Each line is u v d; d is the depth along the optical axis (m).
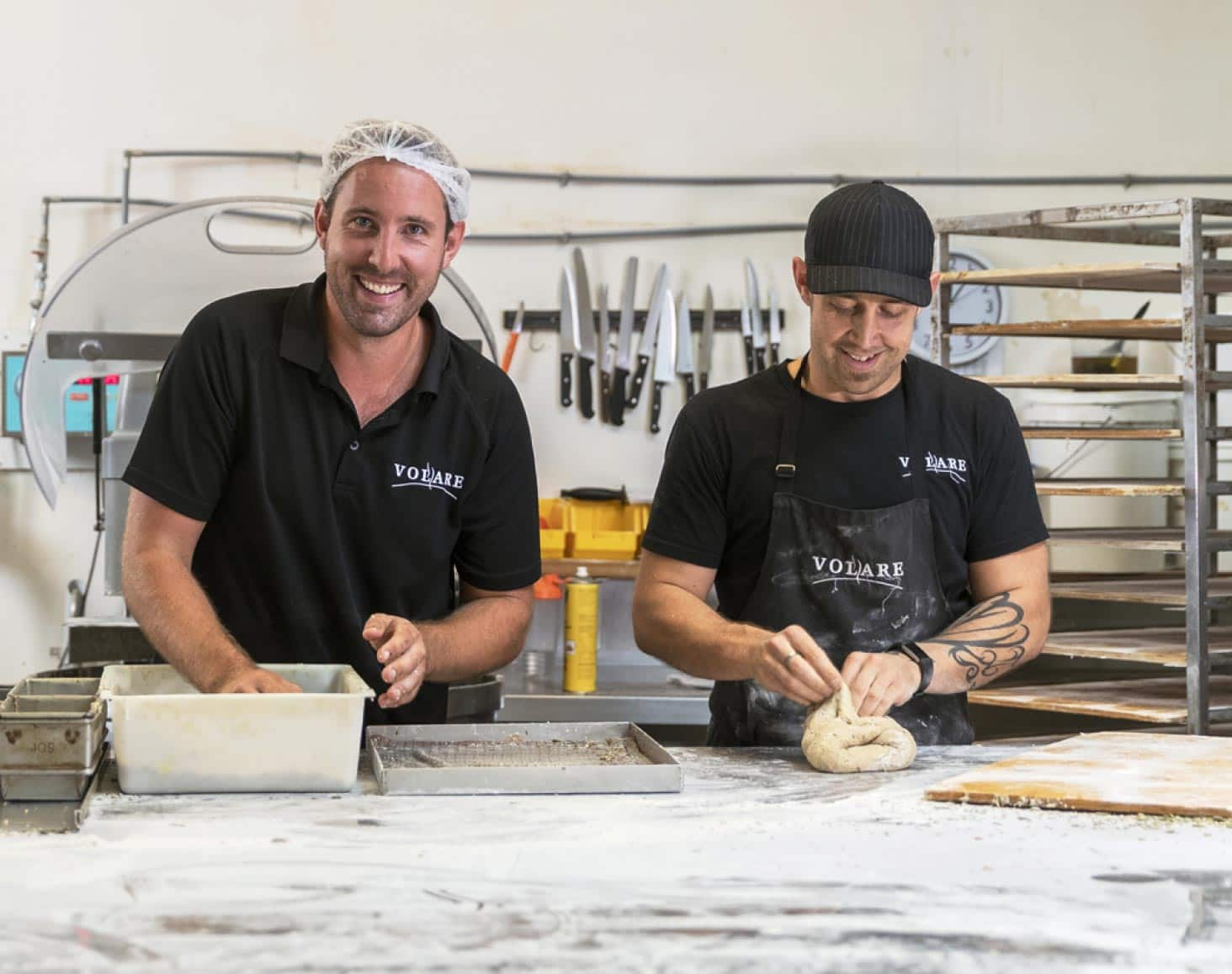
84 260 2.60
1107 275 2.73
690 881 1.22
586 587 3.36
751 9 3.75
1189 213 2.60
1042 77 3.80
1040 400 3.74
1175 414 3.63
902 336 1.87
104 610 3.63
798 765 1.75
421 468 1.94
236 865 1.25
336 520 1.93
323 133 3.66
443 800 1.51
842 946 1.07
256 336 1.90
